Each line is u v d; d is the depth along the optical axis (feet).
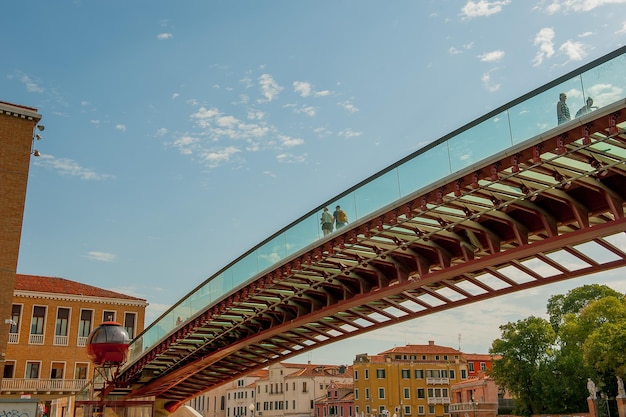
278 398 372.99
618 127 53.01
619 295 207.62
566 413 181.88
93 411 97.45
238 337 122.62
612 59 52.90
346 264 89.66
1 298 105.19
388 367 303.07
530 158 60.03
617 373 154.10
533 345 192.44
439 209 72.59
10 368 169.37
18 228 109.19
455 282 84.12
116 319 187.62
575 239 63.98
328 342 118.01
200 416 189.57
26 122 114.11
